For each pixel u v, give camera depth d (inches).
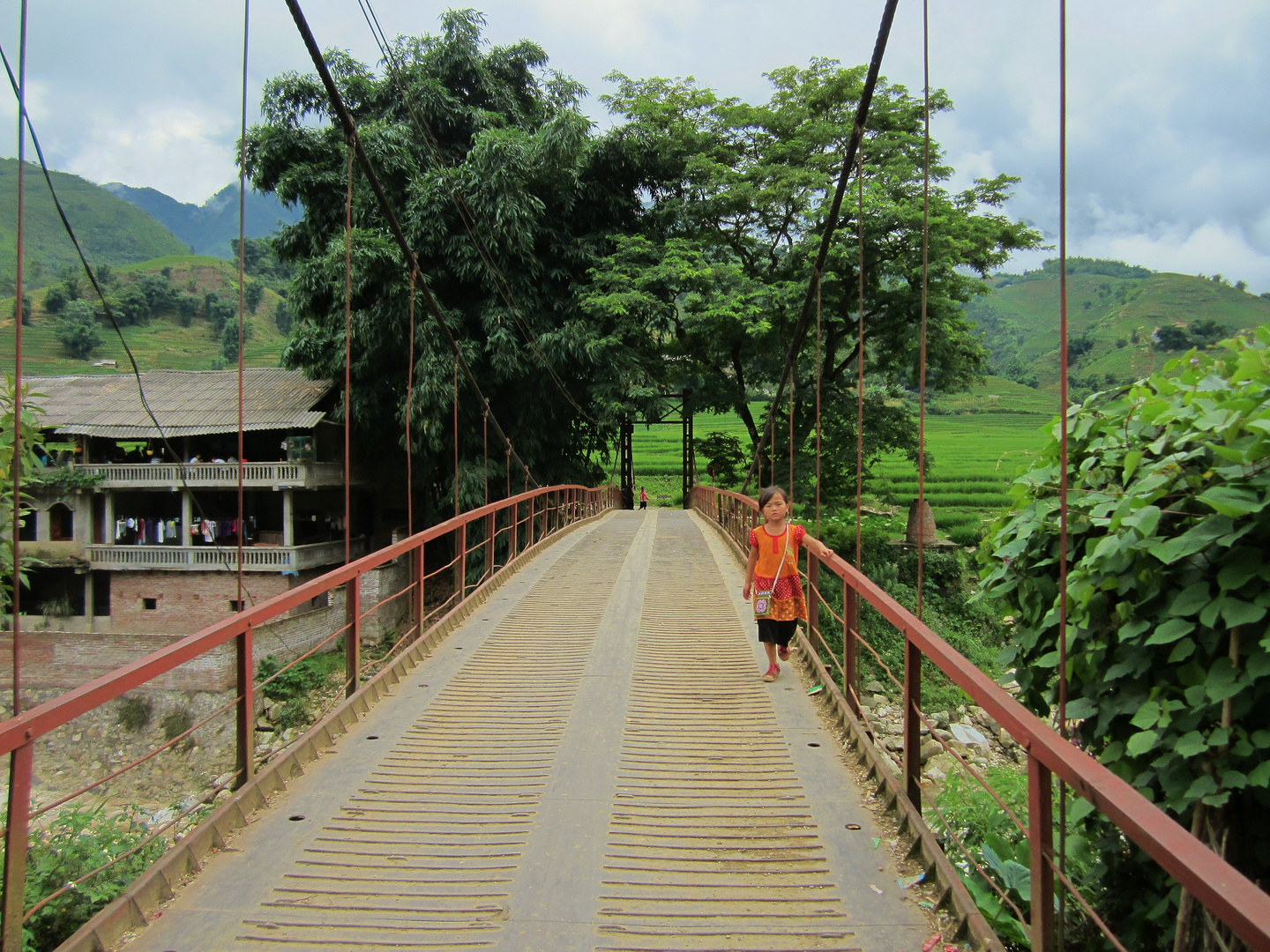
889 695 622.2
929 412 2377.0
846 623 187.6
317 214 778.8
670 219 927.0
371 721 190.5
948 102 869.2
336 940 108.4
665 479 1823.3
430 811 146.0
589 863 128.5
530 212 753.6
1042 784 91.9
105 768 573.9
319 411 872.9
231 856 129.4
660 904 117.2
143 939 107.8
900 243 810.2
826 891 120.3
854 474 962.1
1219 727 116.0
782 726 187.3
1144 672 126.7
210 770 564.4
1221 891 58.4
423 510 987.9
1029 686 155.5
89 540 856.9
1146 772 127.0
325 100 797.9
